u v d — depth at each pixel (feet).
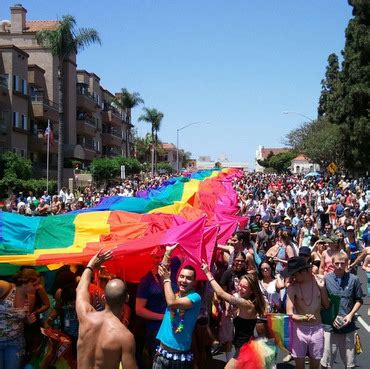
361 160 153.58
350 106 150.10
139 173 221.25
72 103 188.03
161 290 22.71
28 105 152.46
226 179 78.95
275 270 37.06
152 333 22.65
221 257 31.65
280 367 27.55
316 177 210.79
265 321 22.13
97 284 22.21
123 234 26.22
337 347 23.24
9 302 21.27
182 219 28.04
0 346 21.03
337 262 23.08
